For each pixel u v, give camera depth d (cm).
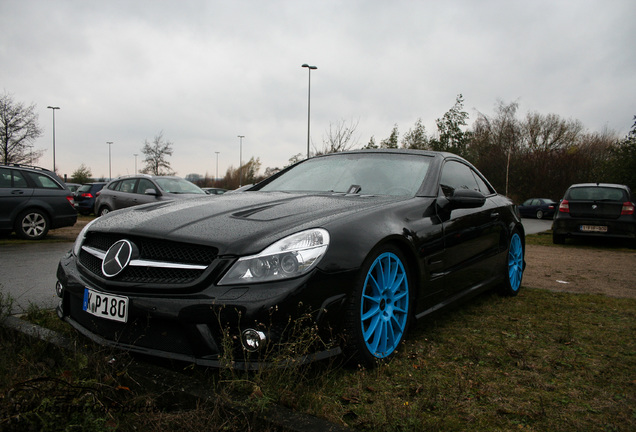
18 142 2897
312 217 235
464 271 332
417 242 268
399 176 335
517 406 201
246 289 197
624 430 183
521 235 461
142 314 207
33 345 238
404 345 266
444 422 185
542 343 288
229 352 192
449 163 371
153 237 221
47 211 903
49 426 159
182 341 206
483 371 240
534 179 3550
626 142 1738
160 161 4125
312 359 204
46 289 442
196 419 170
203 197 321
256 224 226
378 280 240
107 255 231
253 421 168
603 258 741
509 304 398
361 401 199
